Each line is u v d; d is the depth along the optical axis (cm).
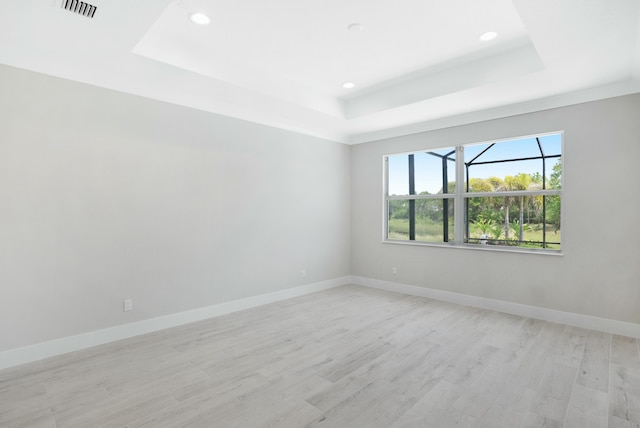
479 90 359
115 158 330
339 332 352
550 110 386
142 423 201
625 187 341
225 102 408
